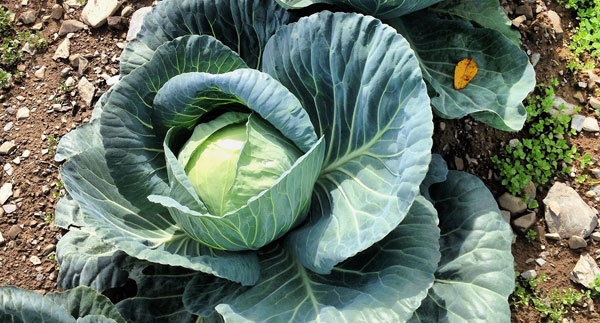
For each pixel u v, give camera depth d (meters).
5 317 0.99
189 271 1.16
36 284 1.30
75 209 1.22
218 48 1.12
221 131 1.07
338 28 1.08
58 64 1.44
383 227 1.03
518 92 1.22
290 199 1.03
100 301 1.09
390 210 1.03
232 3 1.17
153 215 1.13
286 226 1.07
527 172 1.33
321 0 1.18
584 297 1.25
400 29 1.29
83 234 1.20
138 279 1.16
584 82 1.37
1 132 1.40
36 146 1.38
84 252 1.18
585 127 1.34
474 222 1.18
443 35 1.28
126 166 1.12
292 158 1.06
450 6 1.31
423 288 1.05
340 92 1.09
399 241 1.09
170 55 1.11
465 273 1.15
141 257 1.05
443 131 1.35
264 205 1.01
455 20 1.28
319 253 1.06
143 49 1.20
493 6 1.30
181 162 1.08
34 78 1.43
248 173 1.05
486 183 1.34
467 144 1.35
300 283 1.10
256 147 1.05
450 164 1.34
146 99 1.12
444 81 1.26
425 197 1.18
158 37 1.20
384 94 1.06
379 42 1.06
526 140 1.33
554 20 1.40
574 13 1.42
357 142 1.10
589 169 1.33
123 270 1.17
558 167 1.34
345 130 1.11
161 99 1.09
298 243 1.10
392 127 1.06
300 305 1.07
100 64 1.43
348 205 1.08
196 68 1.13
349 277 1.09
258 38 1.19
